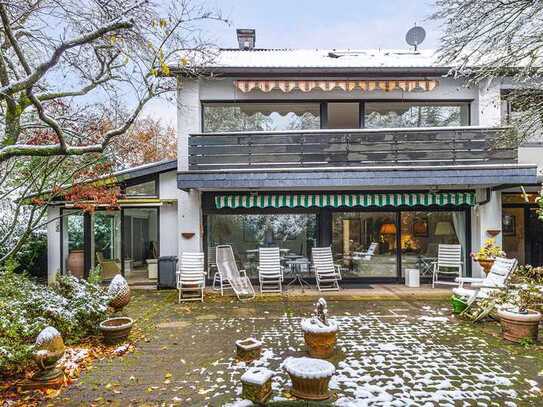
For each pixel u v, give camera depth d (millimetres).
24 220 13680
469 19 7359
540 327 8508
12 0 6047
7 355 5602
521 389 5562
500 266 9469
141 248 15414
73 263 14453
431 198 13922
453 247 13969
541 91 9617
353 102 14164
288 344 7578
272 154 12844
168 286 13578
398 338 7875
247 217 14398
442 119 14234
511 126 10148
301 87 12812
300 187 13383
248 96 13773
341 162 12773
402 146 12766
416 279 13625
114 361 6758
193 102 13539
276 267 13008
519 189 14422
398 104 14273
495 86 13352
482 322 9047
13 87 5102
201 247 14094
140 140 15977
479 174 12195
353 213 14406
